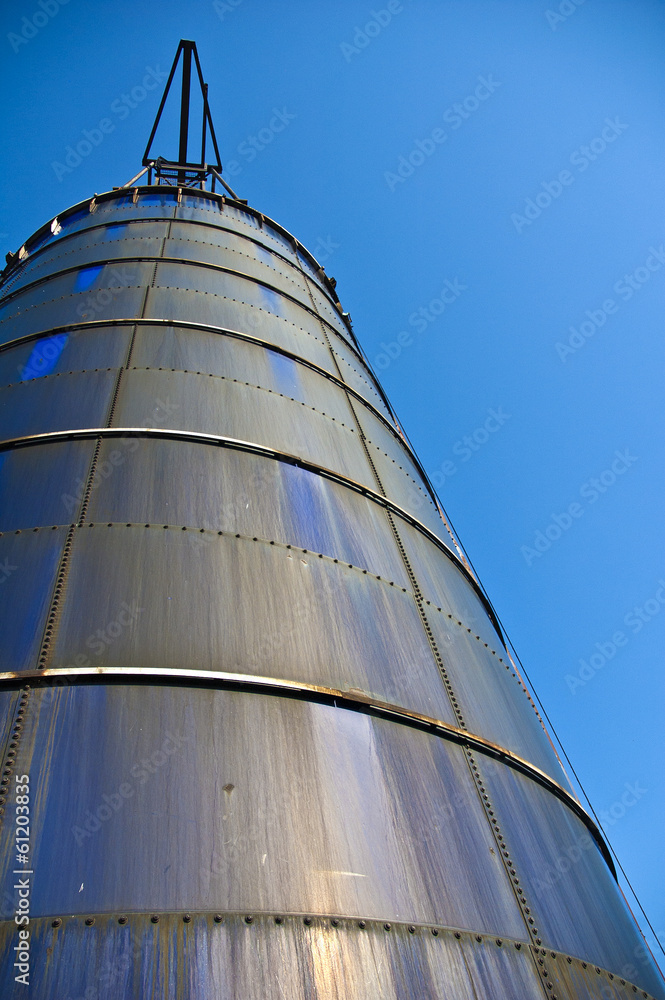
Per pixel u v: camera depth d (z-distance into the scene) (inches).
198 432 339.0
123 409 346.9
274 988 161.5
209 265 560.4
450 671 303.0
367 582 309.7
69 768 192.1
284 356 466.6
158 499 291.6
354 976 170.9
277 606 264.8
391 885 196.2
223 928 169.0
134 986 153.7
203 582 260.4
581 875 266.5
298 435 383.6
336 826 202.1
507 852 234.5
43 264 622.2
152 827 184.2
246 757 208.2
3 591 242.2
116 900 168.4
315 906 181.2
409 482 459.5
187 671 224.1
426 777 237.3
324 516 331.0
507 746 291.1
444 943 190.1
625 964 242.2
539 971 202.1
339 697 241.1
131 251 573.3
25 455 311.7
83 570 253.0
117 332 422.3
